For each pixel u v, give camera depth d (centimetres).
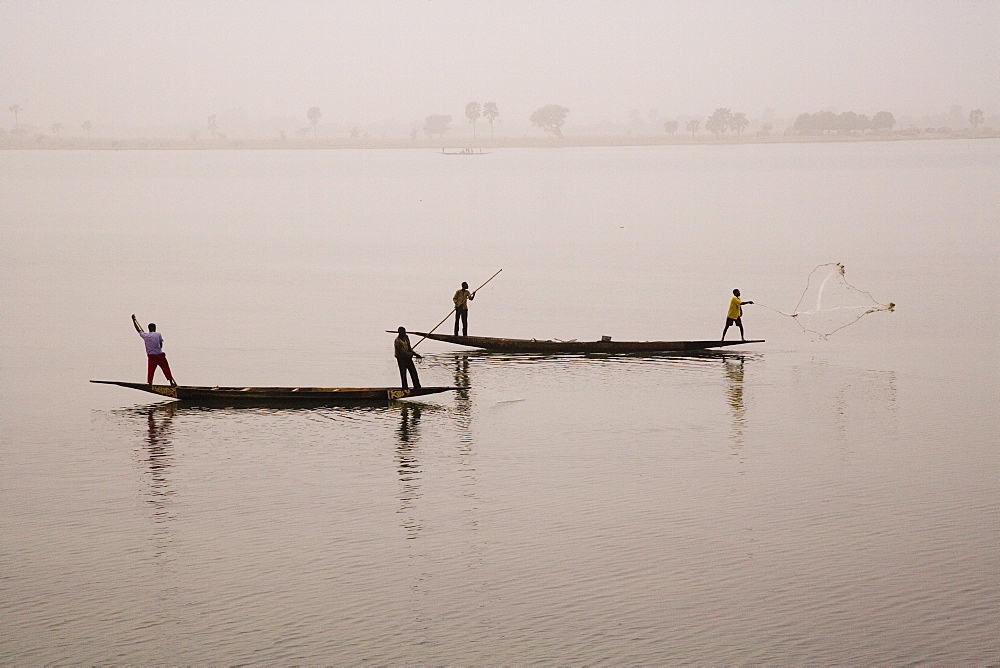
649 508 1900
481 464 2142
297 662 1397
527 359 3123
